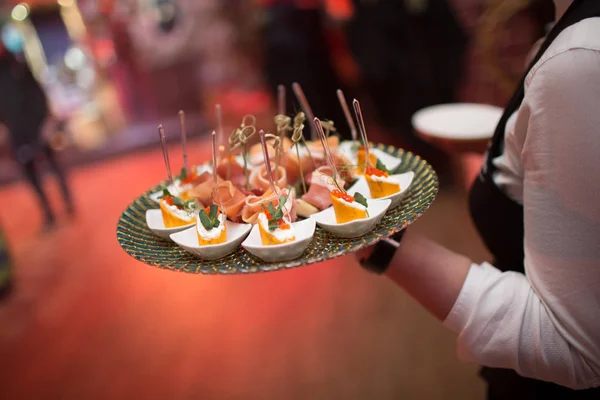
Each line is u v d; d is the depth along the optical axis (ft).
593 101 1.74
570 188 1.83
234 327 7.39
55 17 13.96
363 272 8.19
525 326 2.07
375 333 6.87
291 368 6.49
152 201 3.20
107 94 15.34
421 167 2.98
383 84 9.41
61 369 6.95
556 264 1.93
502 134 2.39
